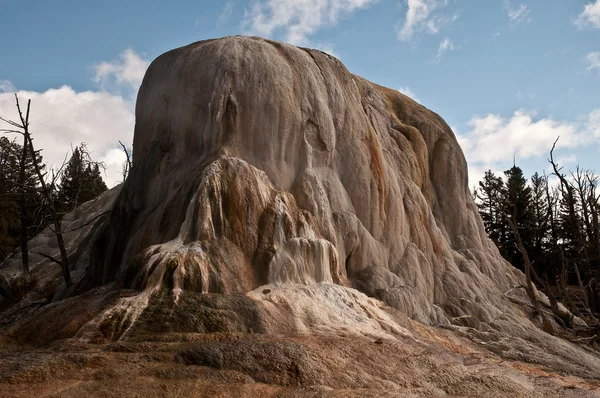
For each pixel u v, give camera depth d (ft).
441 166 82.58
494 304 69.15
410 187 71.26
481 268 76.79
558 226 138.82
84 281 60.23
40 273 83.30
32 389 26.25
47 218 106.93
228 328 36.96
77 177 133.39
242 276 43.65
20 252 95.25
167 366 30.07
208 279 41.42
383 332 41.55
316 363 31.94
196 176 49.24
